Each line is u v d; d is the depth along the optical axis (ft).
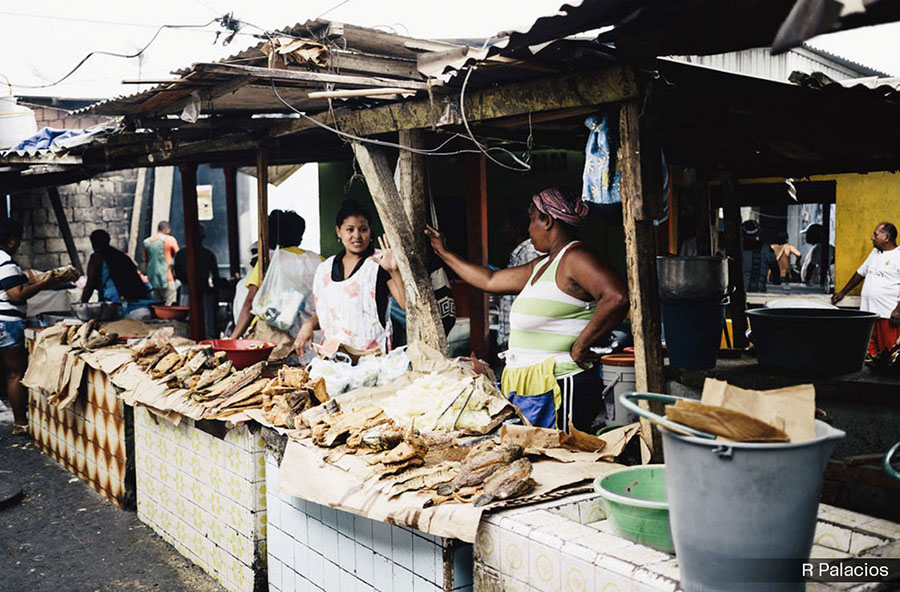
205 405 14.35
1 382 32.73
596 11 10.06
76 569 15.99
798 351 12.95
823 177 30.91
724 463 6.39
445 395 12.14
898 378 12.69
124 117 19.89
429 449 10.93
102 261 30.40
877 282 27.12
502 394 13.80
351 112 15.70
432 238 15.37
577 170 28.50
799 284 34.22
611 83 11.35
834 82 15.17
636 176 11.45
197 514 15.81
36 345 22.12
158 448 17.28
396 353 14.69
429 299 15.23
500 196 30.19
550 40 11.00
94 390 20.43
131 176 45.37
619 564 7.45
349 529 11.50
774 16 10.19
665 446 6.91
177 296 43.62
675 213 27.94
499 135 16.29
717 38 10.68
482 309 21.21
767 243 36.94
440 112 13.82
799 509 6.41
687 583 6.83
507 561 8.64
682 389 13.32
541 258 14.35
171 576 15.60
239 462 14.21
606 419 16.43
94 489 20.85
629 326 23.63
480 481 9.59
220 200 48.96
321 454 11.53
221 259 49.29
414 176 15.14
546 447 11.02
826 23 6.07
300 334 18.90
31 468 22.85
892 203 29.73
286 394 13.29
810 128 15.87
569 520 8.70
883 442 12.44
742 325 18.84
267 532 13.87
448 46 14.76
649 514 7.75
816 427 6.91
